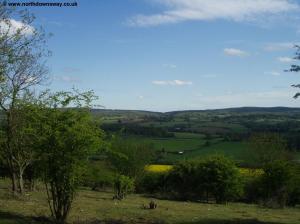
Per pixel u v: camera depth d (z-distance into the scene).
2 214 19.58
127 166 53.16
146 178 58.06
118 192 39.31
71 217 20.66
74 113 18.52
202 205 39.53
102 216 22.47
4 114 28.91
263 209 39.06
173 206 33.41
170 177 54.53
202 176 50.31
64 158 17.73
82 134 17.84
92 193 44.59
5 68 23.75
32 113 18.44
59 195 18.16
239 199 53.25
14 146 29.17
